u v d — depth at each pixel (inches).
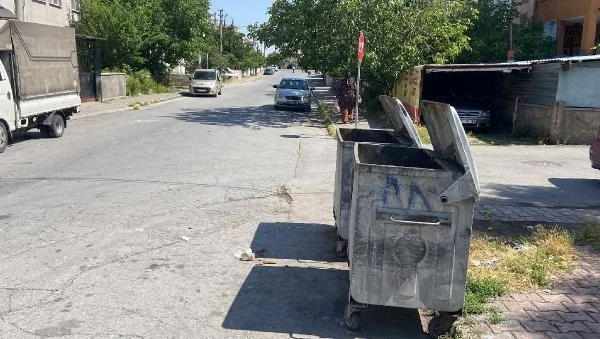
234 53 3193.9
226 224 269.4
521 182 390.3
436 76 861.8
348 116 786.2
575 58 597.6
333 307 179.8
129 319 166.1
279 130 676.1
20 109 479.5
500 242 238.4
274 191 340.8
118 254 221.9
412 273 153.0
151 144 521.7
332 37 771.4
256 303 181.0
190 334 158.2
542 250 226.5
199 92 1343.5
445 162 164.6
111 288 188.5
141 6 1302.9
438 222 149.1
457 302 153.5
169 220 271.6
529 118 678.5
